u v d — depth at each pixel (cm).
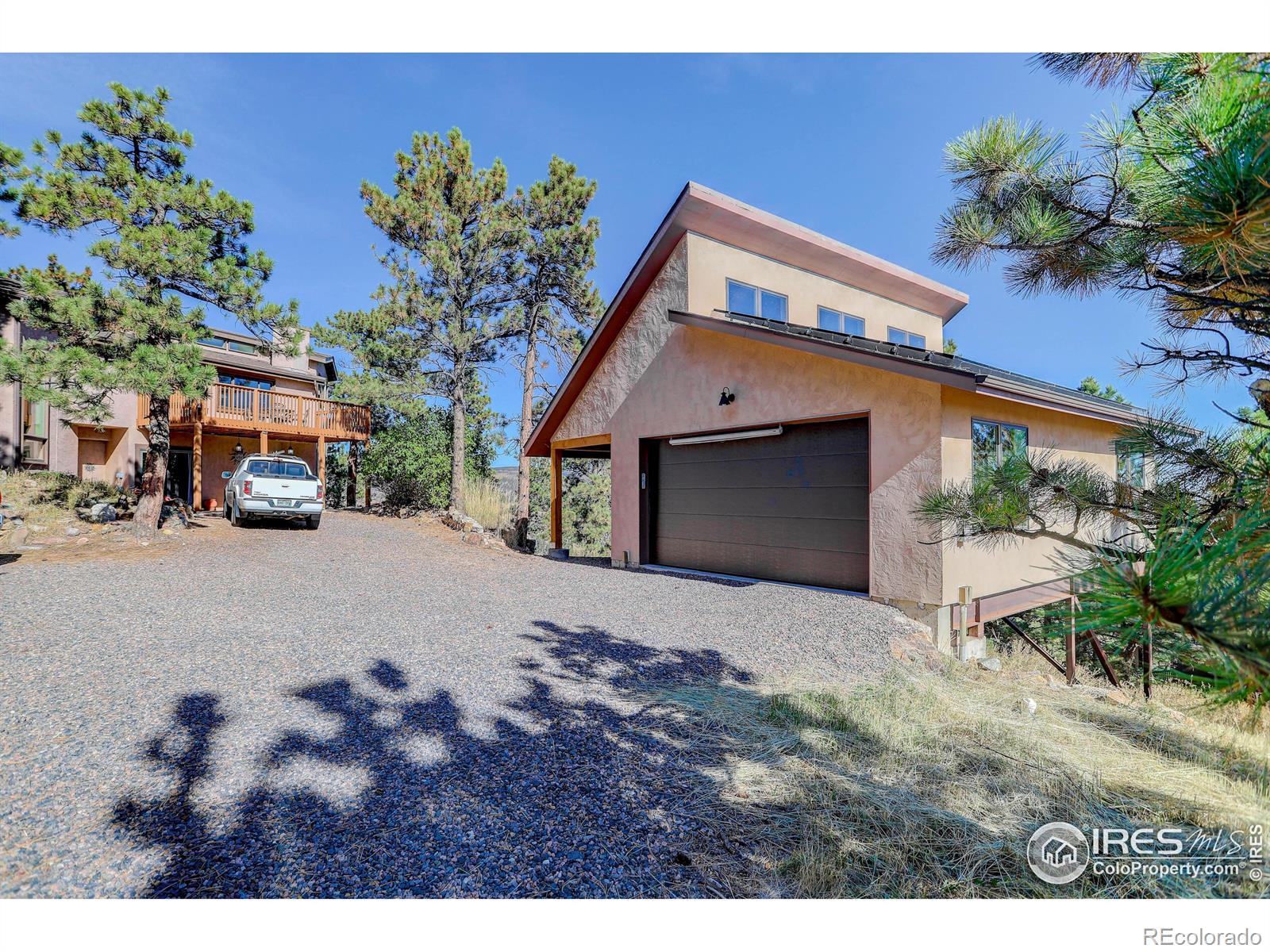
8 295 1245
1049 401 699
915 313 1417
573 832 264
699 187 981
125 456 1770
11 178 888
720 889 236
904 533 713
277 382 2066
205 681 418
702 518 1036
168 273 931
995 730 419
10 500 1113
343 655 489
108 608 594
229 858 234
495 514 1755
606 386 1196
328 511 1820
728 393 943
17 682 395
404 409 1658
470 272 1585
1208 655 126
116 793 276
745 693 460
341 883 224
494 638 567
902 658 576
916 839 276
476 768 314
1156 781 356
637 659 530
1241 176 147
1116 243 294
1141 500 273
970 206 344
